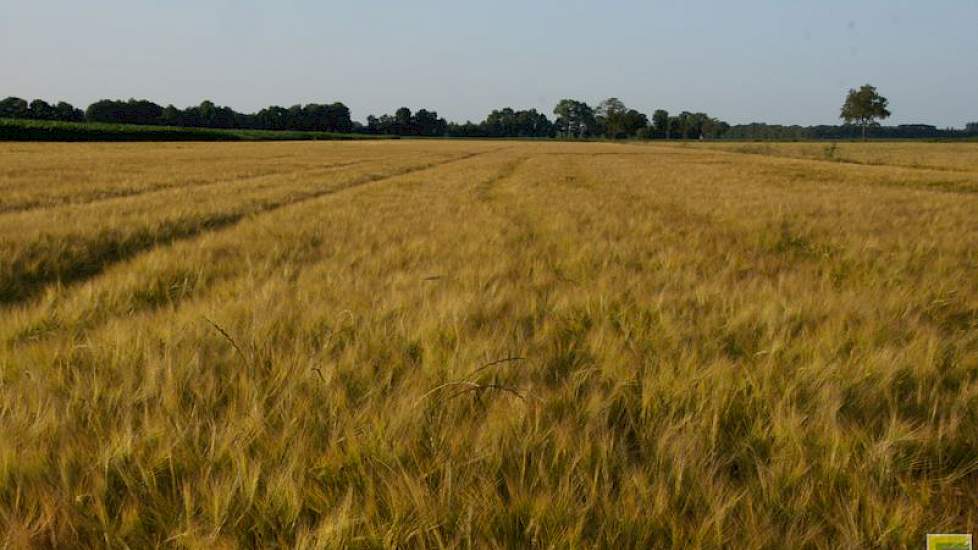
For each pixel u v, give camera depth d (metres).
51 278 5.77
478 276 4.76
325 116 156.62
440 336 3.07
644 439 2.11
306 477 1.81
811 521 1.62
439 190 16.05
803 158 48.47
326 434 2.05
